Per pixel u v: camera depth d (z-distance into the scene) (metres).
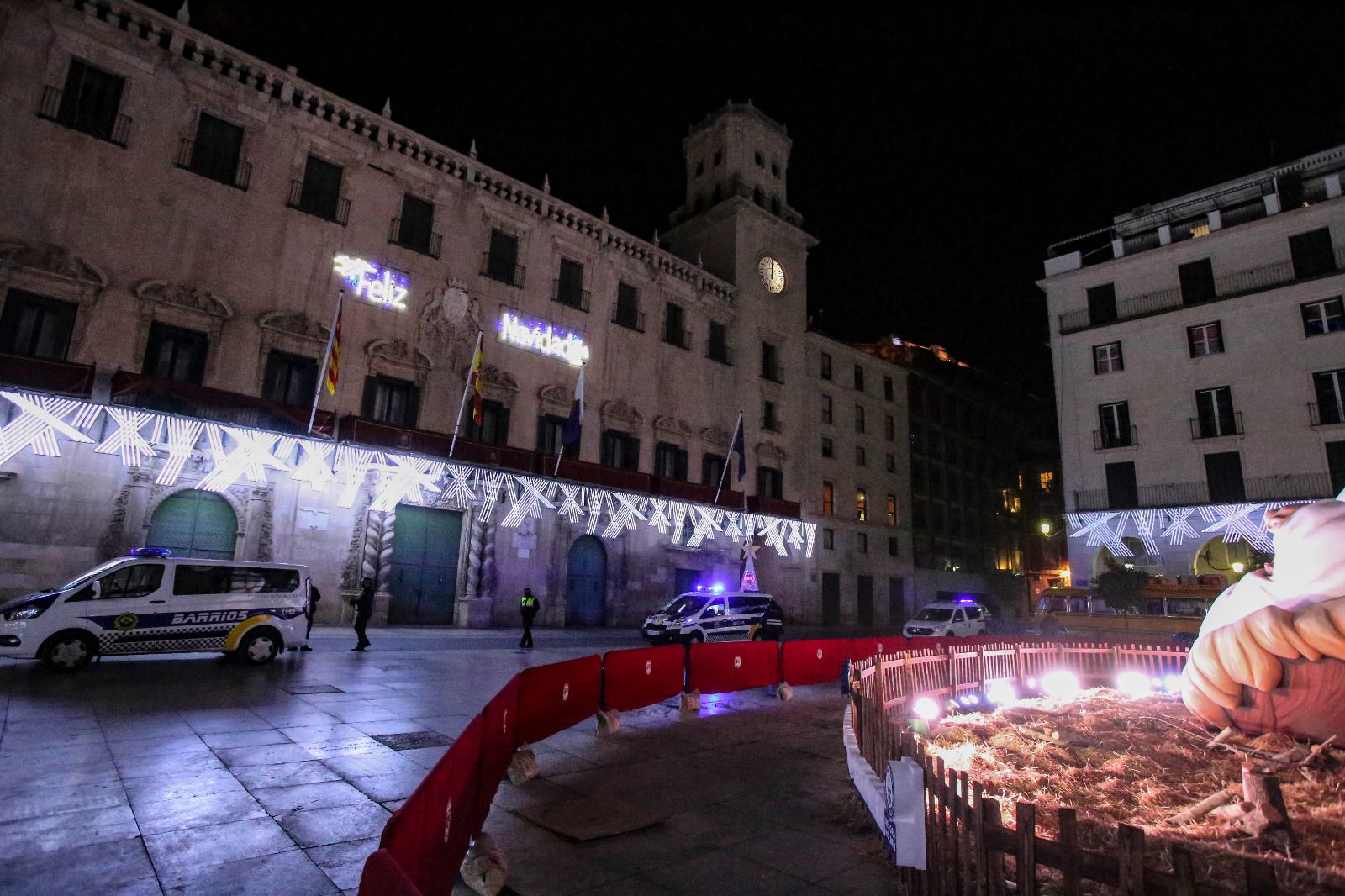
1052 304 37.47
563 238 30.75
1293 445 29.55
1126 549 32.84
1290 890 3.66
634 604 30.48
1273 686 7.61
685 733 9.89
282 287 22.61
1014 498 60.47
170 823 5.35
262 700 9.98
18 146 18.47
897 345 55.84
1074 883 3.12
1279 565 7.84
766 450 37.56
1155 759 7.90
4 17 18.67
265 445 20.80
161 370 20.25
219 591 12.96
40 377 17.08
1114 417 34.47
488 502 25.95
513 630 24.91
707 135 42.34
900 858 4.27
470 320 26.95
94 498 18.58
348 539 22.80
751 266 38.84
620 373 31.86
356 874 4.67
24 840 4.89
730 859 5.29
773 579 37.00
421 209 26.64
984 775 7.27
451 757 4.41
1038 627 31.80
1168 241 34.56
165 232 20.55
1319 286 29.95
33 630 11.07
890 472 46.69
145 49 20.77
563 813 6.18
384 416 24.56
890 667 11.13
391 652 16.28
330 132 24.31
